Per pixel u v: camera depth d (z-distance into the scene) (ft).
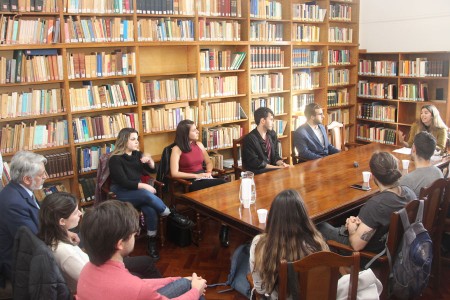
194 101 15.69
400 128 19.92
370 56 21.15
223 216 9.21
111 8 12.95
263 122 14.51
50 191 12.55
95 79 12.99
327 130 18.51
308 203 9.38
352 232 7.83
